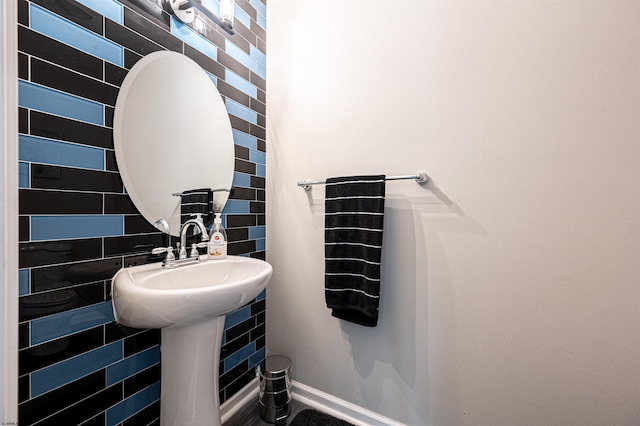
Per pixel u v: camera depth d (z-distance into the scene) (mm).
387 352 1212
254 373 1476
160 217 1012
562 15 897
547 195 930
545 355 947
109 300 864
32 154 698
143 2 954
